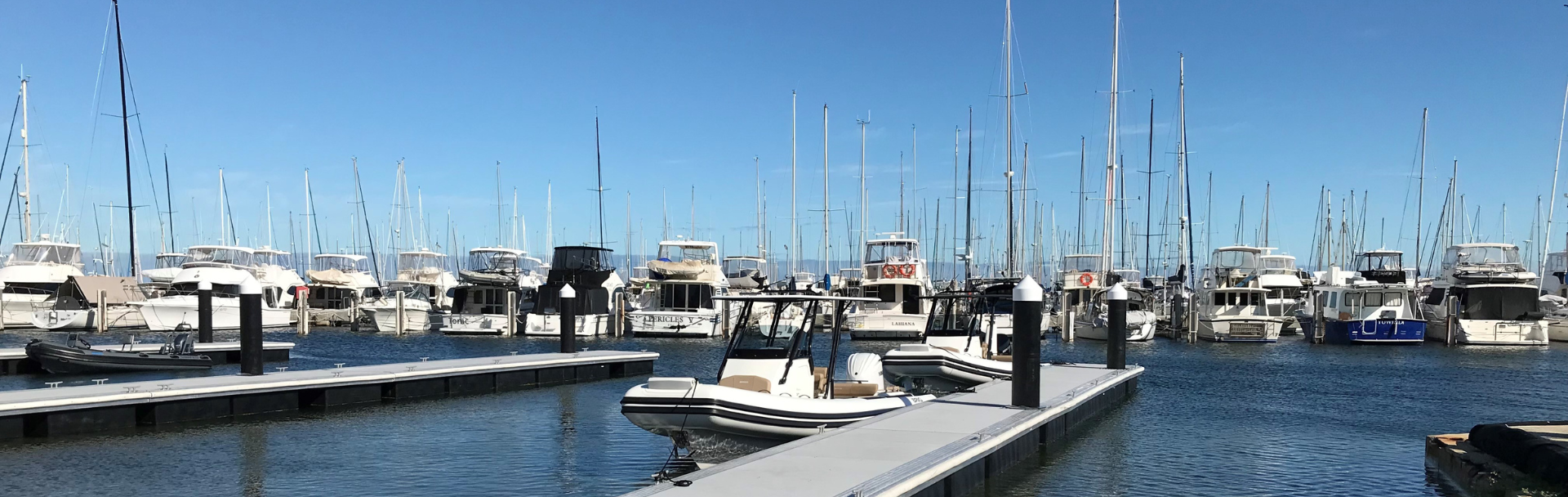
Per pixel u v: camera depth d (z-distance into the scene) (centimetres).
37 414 1897
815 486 1182
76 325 4909
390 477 1616
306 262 8138
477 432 2038
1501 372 3291
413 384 2545
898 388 2206
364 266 7656
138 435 1952
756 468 1280
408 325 5253
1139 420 2195
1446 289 4772
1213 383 2938
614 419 2202
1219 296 4862
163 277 5597
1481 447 1580
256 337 2475
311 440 1933
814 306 1770
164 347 3095
